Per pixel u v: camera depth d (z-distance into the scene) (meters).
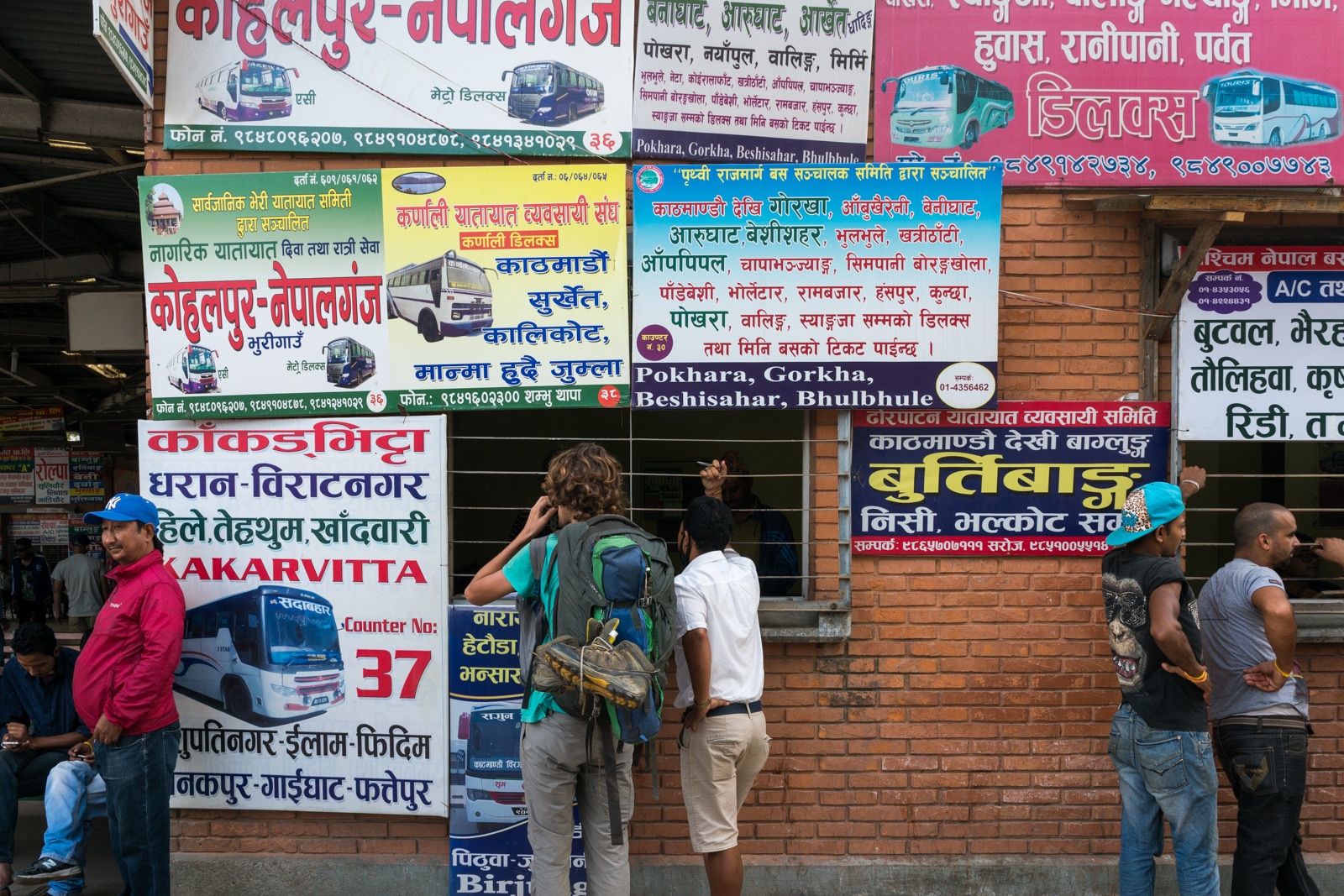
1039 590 4.33
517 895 4.20
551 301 4.20
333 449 4.27
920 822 4.32
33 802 5.78
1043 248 4.32
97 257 8.33
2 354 11.89
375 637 4.25
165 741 3.93
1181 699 3.46
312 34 4.23
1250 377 4.30
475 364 4.22
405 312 4.22
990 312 4.18
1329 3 4.25
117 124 5.48
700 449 6.34
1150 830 3.60
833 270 4.18
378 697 4.25
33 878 4.34
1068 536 4.32
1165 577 3.42
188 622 4.32
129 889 4.11
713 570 3.59
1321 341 4.31
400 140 4.23
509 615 4.18
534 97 4.22
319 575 4.27
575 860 4.15
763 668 4.11
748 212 4.16
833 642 4.32
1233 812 4.34
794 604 4.28
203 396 4.28
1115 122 4.27
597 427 6.33
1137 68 4.26
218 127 4.25
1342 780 4.35
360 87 4.23
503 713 4.20
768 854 4.32
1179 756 3.44
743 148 4.27
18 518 17.31
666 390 4.20
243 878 4.30
